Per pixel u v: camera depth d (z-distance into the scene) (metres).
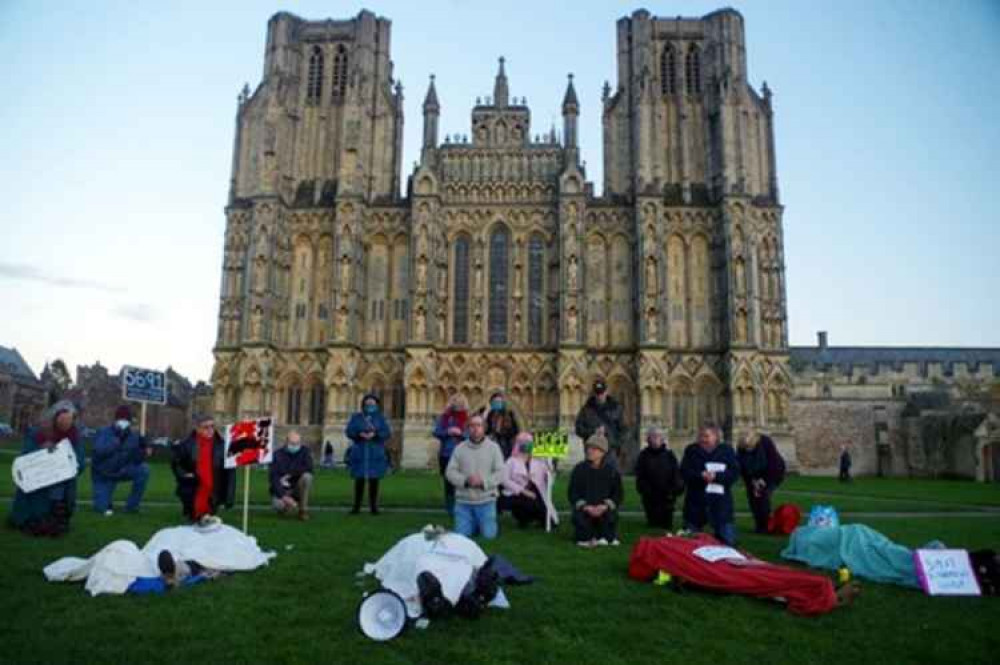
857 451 75.31
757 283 66.38
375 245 68.81
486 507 17.91
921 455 73.06
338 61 74.44
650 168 67.62
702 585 11.78
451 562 10.34
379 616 9.33
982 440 64.50
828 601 10.66
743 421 62.59
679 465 20.89
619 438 21.92
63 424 17.28
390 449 64.62
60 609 10.13
